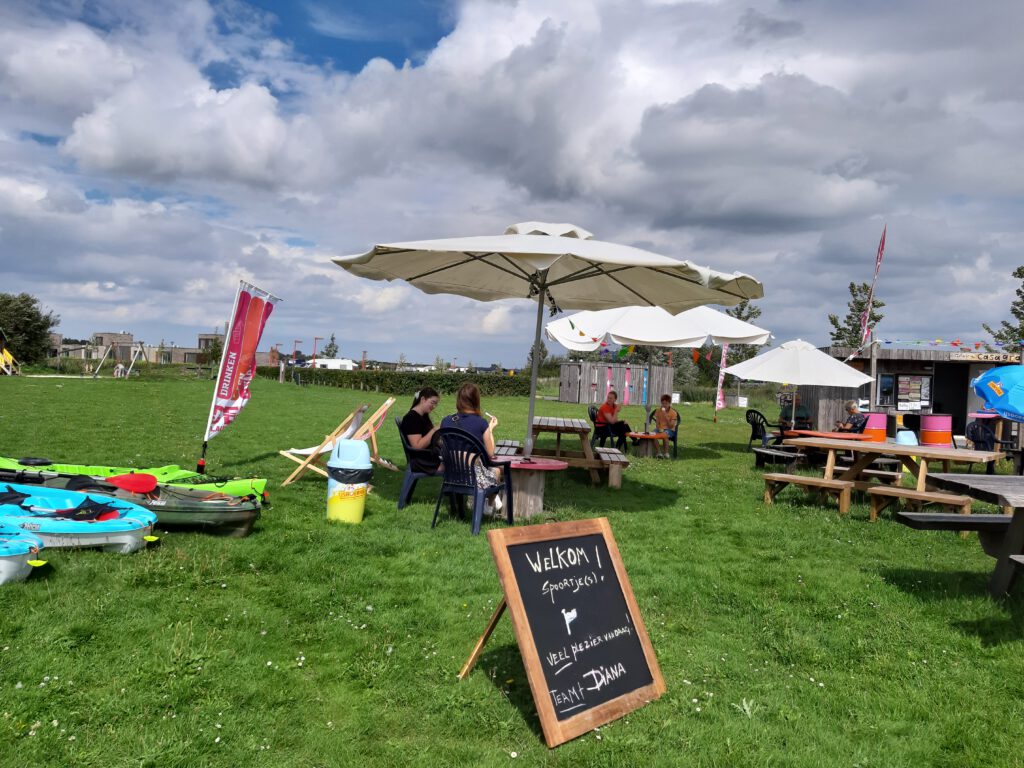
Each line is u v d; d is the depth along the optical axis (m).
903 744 3.32
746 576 5.75
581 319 13.95
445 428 6.55
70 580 4.59
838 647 4.39
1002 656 4.32
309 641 4.13
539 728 3.36
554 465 7.29
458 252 6.93
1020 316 23.67
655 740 3.27
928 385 19.75
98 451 10.38
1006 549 5.23
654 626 4.62
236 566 5.25
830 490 9.58
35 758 2.85
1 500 5.32
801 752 3.21
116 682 3.46
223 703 3.36
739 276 6.91
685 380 41.47
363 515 6.94
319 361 59.09
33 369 39.91
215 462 9.98
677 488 9.96
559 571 3.62
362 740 3.19
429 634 4.30
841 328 29.55
